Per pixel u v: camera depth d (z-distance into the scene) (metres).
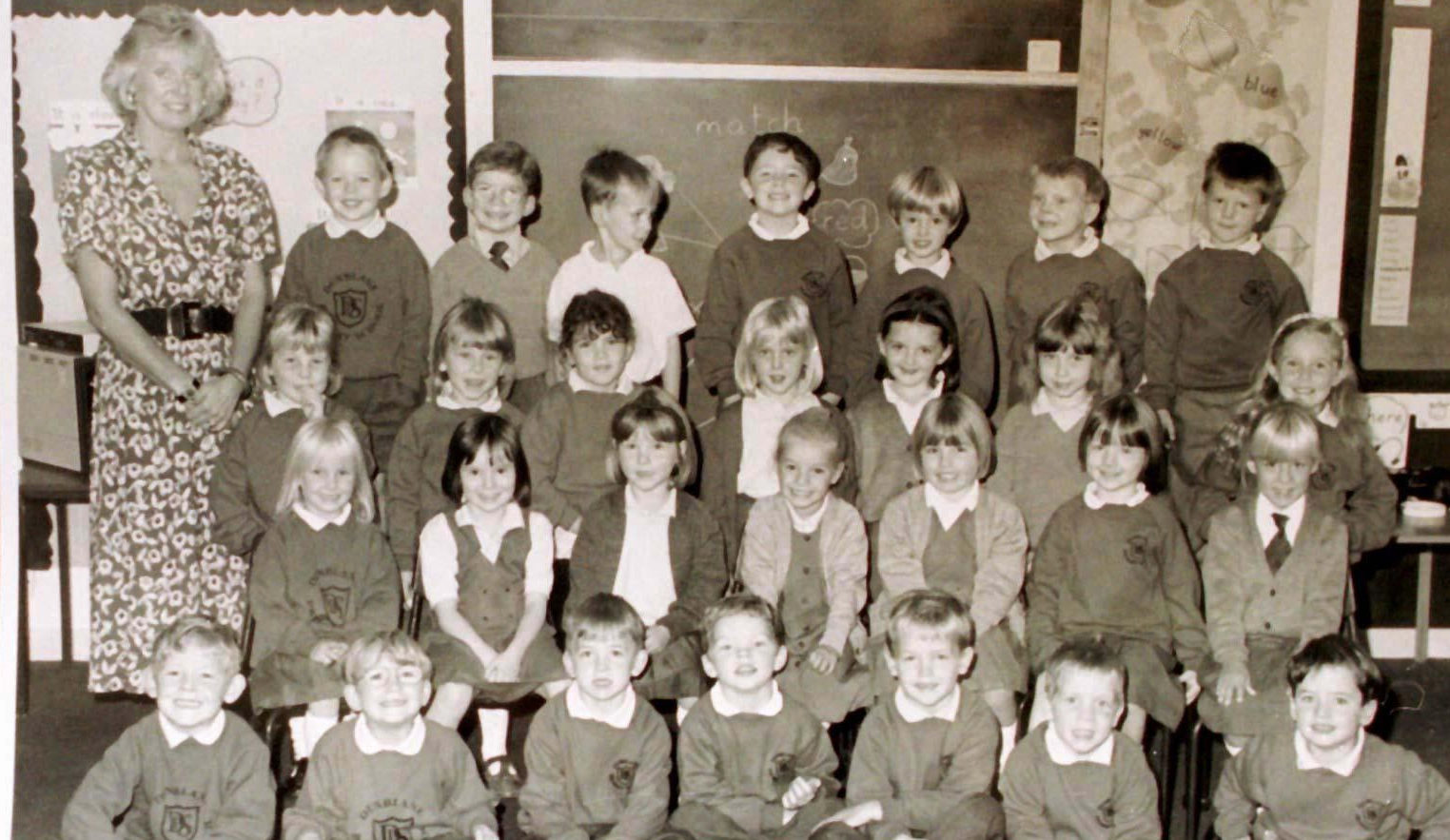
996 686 2.76
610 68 3.63
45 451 3.42
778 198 3.38
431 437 3.07
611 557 2.89
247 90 3.59
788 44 3.66
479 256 3.39
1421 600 3.85
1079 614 2.85
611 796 2.52
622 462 2.90
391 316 3.29
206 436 3.04
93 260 2.96
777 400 3.13
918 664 2.51
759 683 2.54
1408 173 3.83
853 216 3.75
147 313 3.00
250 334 3.15
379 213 3.44
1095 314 3.11
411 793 2.44
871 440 3.15
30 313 3.65
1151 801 2.46
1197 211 3.79
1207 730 2.74
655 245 3.71
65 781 2.99
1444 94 3.81
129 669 3.04
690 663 2.82
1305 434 2.83
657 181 3.56
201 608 3.06
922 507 2.93
